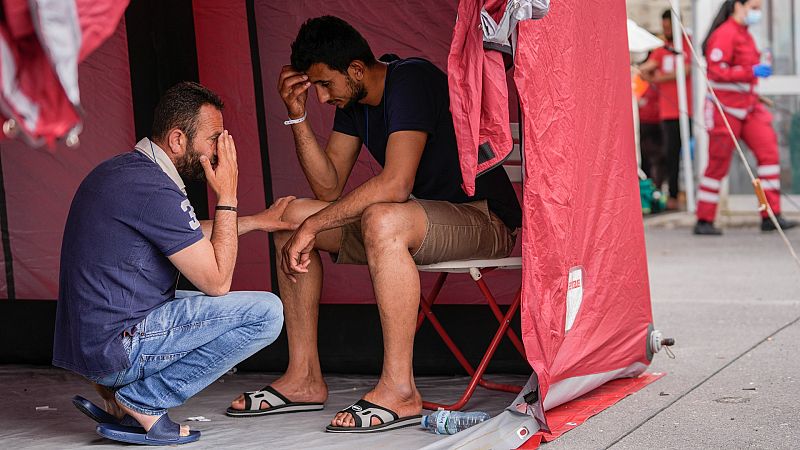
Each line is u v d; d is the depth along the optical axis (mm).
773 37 11062
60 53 1793
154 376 3395
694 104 11484
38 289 4945
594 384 4047
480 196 3971
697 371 4691
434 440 3422
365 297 4660
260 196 4773
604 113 3967
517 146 4211
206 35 4727
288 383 3934
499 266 3793
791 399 4109
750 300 6746
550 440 3506
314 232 3699
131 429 3504
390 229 3555
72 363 3342
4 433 3680
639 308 4379
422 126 3721
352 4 4586
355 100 3852
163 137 3373
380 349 4605
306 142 4020
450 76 3180
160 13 4688
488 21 3084
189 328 3361
